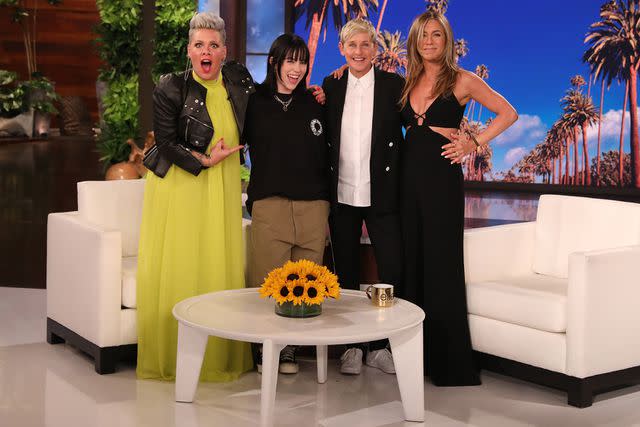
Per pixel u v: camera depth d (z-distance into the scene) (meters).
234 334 3.30
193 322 3.43
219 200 4.11
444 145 4.12
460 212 4.18
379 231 4.27
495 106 4.11
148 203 4.16
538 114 9.91
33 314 5.33
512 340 3.99
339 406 3.77
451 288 4.15
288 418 3.60
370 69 4.19
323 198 4.21
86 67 17.16
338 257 4.37
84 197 4.56
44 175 10.89
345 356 4.27
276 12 9.27
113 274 4.14
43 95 15.65
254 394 3.93
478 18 9.98
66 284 4.48
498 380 4.23
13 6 16.45
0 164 11.88
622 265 3.82
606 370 3.82
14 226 7.91
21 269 6.49
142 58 8.15
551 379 3.87
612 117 9.62
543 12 9.77
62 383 4.04
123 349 4.21
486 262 4.43
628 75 9.49
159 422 3.54
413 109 4.18
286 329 3.36
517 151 10.05
